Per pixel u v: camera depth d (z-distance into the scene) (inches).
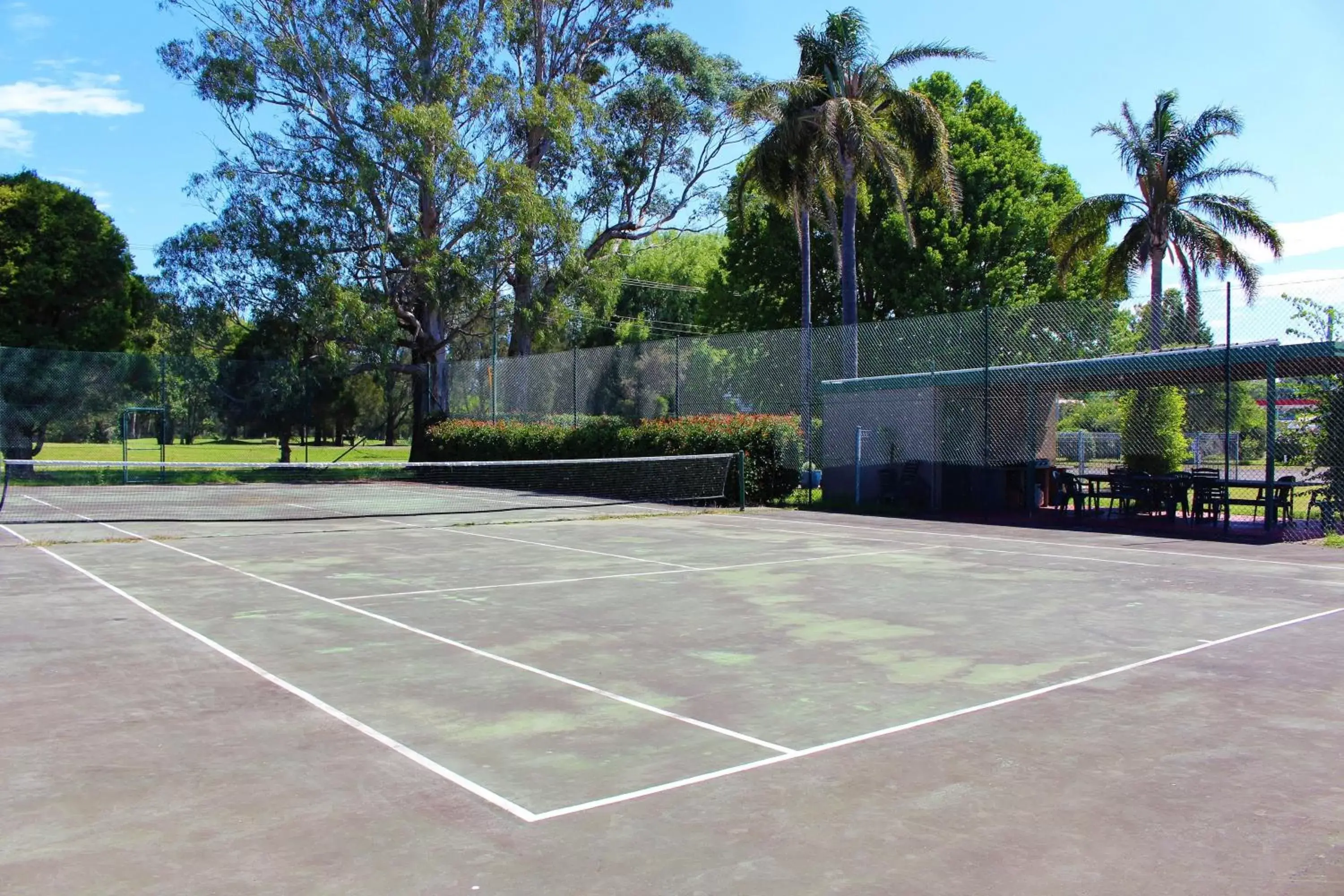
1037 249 1599.4
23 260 1311.5
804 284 1187.9
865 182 1214.9
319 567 490.0
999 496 792.9
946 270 1510.8
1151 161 1218.0
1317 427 666.8
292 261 1278.3
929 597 394.0
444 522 740.7
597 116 1488.7
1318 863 151.6
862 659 285.1
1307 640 308.3
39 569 484.1
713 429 906.1
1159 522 706.8
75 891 143.6
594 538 627.8
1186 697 243.3
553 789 183.9
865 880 146.3
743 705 238.5
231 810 174.2
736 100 1214.3
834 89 1076.5
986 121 1691.7
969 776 189.3
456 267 1312.7
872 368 919.0
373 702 242.5
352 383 1764.3
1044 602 379.9
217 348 1397.6
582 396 1167.6
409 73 1368.1
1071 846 157.9
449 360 1683.1
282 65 1317.7
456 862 153.1
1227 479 652.1
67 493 1075.3
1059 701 240.5
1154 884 144.8
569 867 151.1
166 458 1360.7
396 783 187.5
